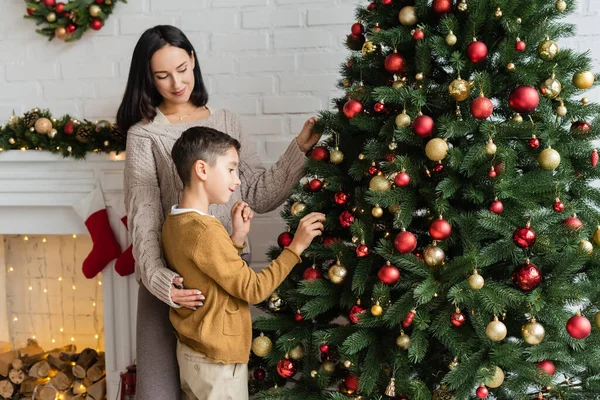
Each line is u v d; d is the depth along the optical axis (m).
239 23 2.10
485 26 1.31
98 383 2.29
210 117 1.73
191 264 1.39
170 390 1.55
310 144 1.62
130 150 1.66
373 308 1.29
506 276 1.41
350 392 1.44
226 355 1.40
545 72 1.27
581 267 1.30
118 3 2.16
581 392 1.36
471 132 1.32
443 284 1.29
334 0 2.04
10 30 2.25
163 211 1.65
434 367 1.47
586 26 1.92
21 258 2.52
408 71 1.38
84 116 2.23
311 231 1.40
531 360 1.28
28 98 2.27
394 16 1.40
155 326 1.58
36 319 2.55
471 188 1.29
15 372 2.38
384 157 1.38
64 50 2.22
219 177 1.41
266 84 2.11
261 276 1.36
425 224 1.43
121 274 2.04
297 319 1.48
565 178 1.28
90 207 2.10
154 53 1.60
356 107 1.36
